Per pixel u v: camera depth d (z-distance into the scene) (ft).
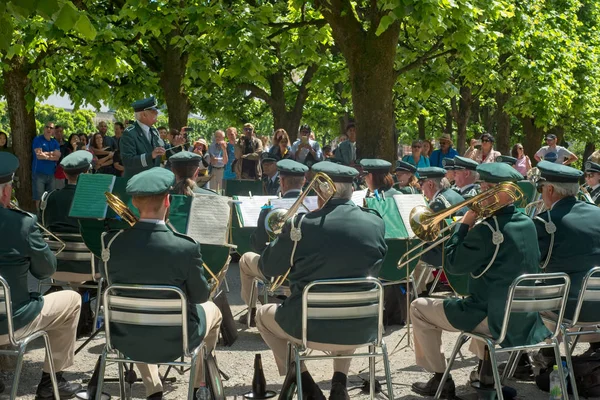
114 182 18.19
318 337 13.23
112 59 40.70
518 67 59.72
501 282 14.03
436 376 15.93
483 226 14.15
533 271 14.24
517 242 14.06
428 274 24.32
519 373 17.49
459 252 14.24
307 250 13.37
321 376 17.72
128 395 15.40
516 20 54.80
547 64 67.77
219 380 14.90
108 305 12.90
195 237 16.11
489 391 15.25
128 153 22.89
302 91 75.82
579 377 16.16
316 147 40.14
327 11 36.11
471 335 14.34
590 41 92.38
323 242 13.33
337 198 13.89
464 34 36.11
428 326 15.58
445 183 22.21
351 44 36.17
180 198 16.52
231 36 34.94
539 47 65.77
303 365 14.39
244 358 19.13
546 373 16.53
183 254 12.91
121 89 62.03
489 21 48.24
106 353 12.98
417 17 29.09
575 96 84.58
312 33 42.16
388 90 36.27
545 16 65.05
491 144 39.14
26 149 49.67
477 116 108.78
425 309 15.44
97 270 19.30
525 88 68.28
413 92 45.55
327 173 13.80
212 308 14.96
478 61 53.26
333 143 119.44
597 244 15.34
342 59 70.69
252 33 35.22
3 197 14.17
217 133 44.52
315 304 13.14
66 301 15.11
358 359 19.19
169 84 55.67
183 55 55.21
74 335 15.56
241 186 33.60
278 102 75.25
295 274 13.57
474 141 46.52
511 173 14.53
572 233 15.30
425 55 38.81
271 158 35.37
